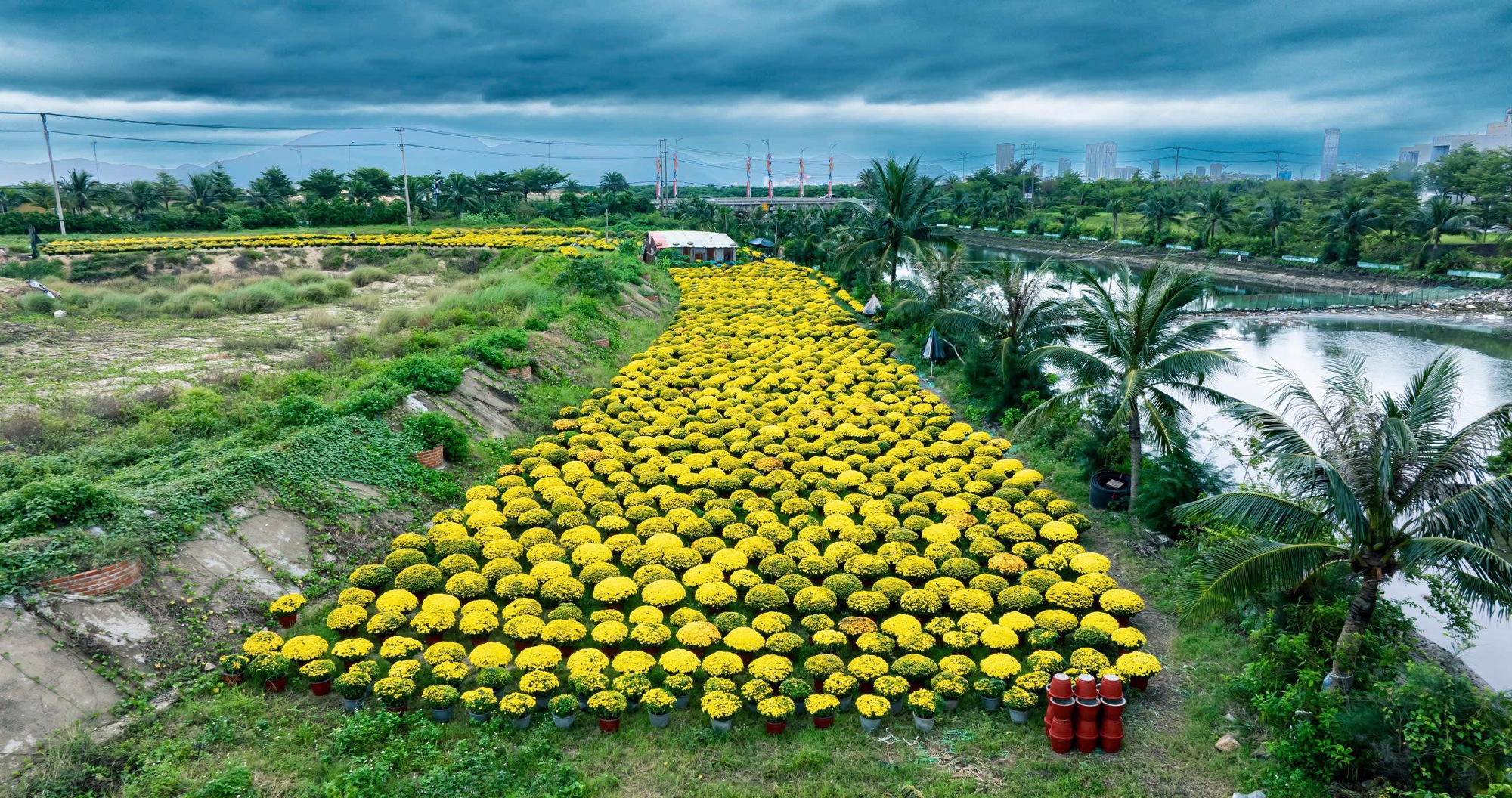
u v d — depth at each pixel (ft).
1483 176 289.12
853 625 58.80
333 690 53.16
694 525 73.77
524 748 47.37
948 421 105.60
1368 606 48.85
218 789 42.93
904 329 160.97
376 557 69.77
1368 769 45.60
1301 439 49.88
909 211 175.94
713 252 278.05
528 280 185.68
